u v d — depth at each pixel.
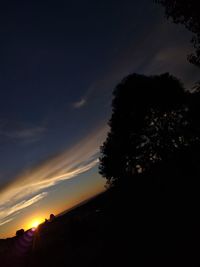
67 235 32.41
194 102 27.25
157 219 22.39
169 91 34.16
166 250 15.63
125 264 16.84
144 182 31.98
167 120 33.34
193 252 13.76
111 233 26.16
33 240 36.06
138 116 35.22
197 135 29.20
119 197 34.84
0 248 39.78
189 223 18.16
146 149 34.06
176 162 30.02
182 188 26.36
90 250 24.22
